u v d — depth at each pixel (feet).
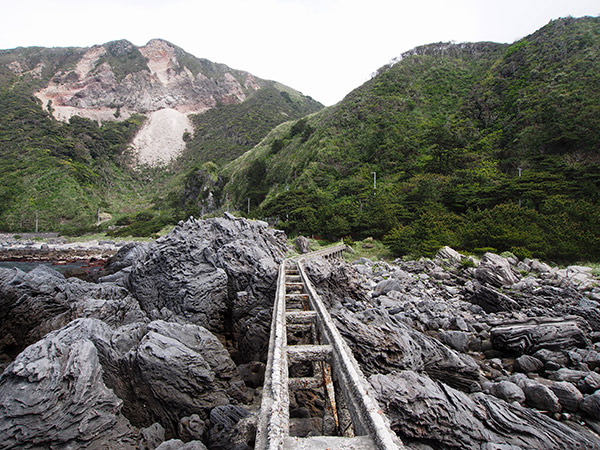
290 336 40.42
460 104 299.79
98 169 481.05
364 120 294.25
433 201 158.92
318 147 274.98
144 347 33.55
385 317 39.11
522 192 134.10
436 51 427.33
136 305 56.59
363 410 14.24
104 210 385.09
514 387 29.30
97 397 28.35
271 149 353.31
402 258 113.70
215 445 27.04
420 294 67.05
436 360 34.63
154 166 597.11
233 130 643.45
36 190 356.18
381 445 11.49
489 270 69.15
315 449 11.96
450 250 98.63
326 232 163.02
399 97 316.81
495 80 293.23
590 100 199.21
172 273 60.03
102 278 86.79
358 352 32.07
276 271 58.23
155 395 32.30
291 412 28.07
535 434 22.49
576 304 54.75
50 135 481.87
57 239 257.34
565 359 35.76
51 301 53.62
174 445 26.48
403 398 23.08
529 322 43.21
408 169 228.43
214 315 57.26
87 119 622.13
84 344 30.37
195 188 412.98
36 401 25.09
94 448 26.96
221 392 34.96
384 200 168.96
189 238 66.18
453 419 22.57
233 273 59.77
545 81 248.73
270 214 211.00
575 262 89.61
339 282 62.80
